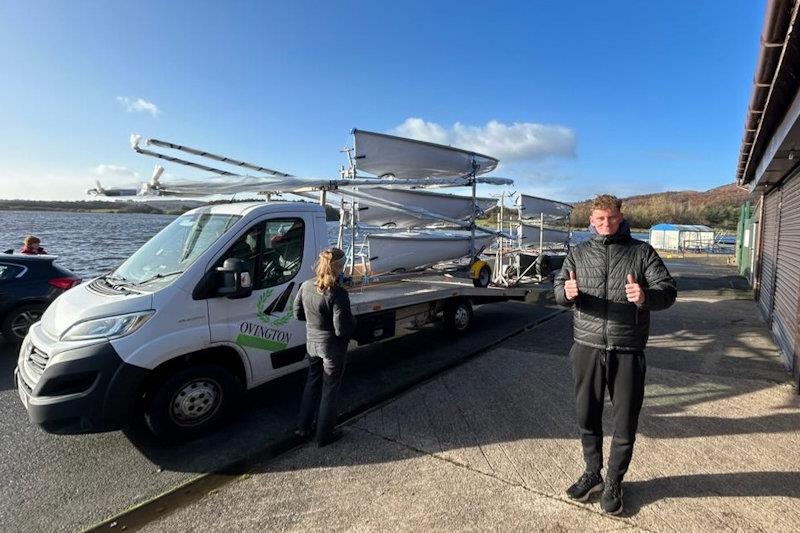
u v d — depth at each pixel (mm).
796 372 5020
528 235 15781
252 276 4273
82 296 4027
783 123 4363
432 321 7121
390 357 6387
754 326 8094
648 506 2916
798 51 3082
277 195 6594
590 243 2957
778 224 7676
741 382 5191
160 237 4770
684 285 14273
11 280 6754
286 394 4957
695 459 3486
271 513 2924
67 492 3178
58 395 3326
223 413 4035
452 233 9086
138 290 3842
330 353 3713
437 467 3434
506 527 2742
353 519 2844
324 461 3549
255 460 3586
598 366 2873
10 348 6684
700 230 38531
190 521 2859
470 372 5613
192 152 5512
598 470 3027
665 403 4605
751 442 3756
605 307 2824
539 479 3254
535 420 4238
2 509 2990
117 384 3398
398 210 7570
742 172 7754
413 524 2785
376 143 7074
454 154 8117
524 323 8602
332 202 7141
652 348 6672
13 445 3822
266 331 4355
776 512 2830
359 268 7258
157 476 3369
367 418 4320
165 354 3633
